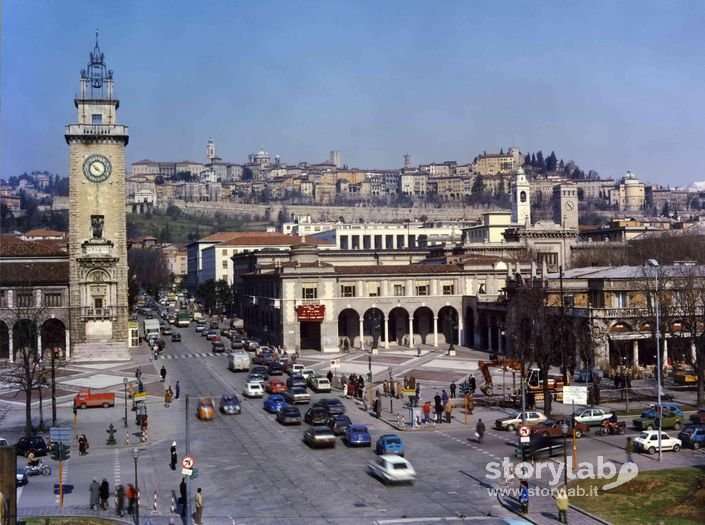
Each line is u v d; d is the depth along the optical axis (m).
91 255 131.12
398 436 69.62
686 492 48.66
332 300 140.12
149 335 156.50
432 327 149.88
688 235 190.75
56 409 88.06
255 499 50.50
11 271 130.75
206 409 80.19
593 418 70.00
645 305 106.44
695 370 91.88
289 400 89.00
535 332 94.50
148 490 53.53
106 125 132.88
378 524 44.66
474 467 58.09
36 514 48.00
